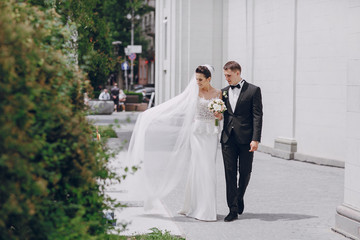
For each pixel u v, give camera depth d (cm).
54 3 653
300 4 1548
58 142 385
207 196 786
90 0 861
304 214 839
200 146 795
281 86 1641
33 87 341
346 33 1387
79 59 785
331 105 1433
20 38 334
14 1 386
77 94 437
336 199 963
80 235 384
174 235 682
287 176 1227
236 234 712
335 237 702
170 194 990
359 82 686
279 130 1655
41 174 355
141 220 763
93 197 422
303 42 1541
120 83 6450
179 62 2052
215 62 2047
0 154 319
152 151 825
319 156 1473
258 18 1781
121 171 919
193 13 2031
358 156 690
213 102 770
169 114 827
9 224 399
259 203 921
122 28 6244
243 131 779
